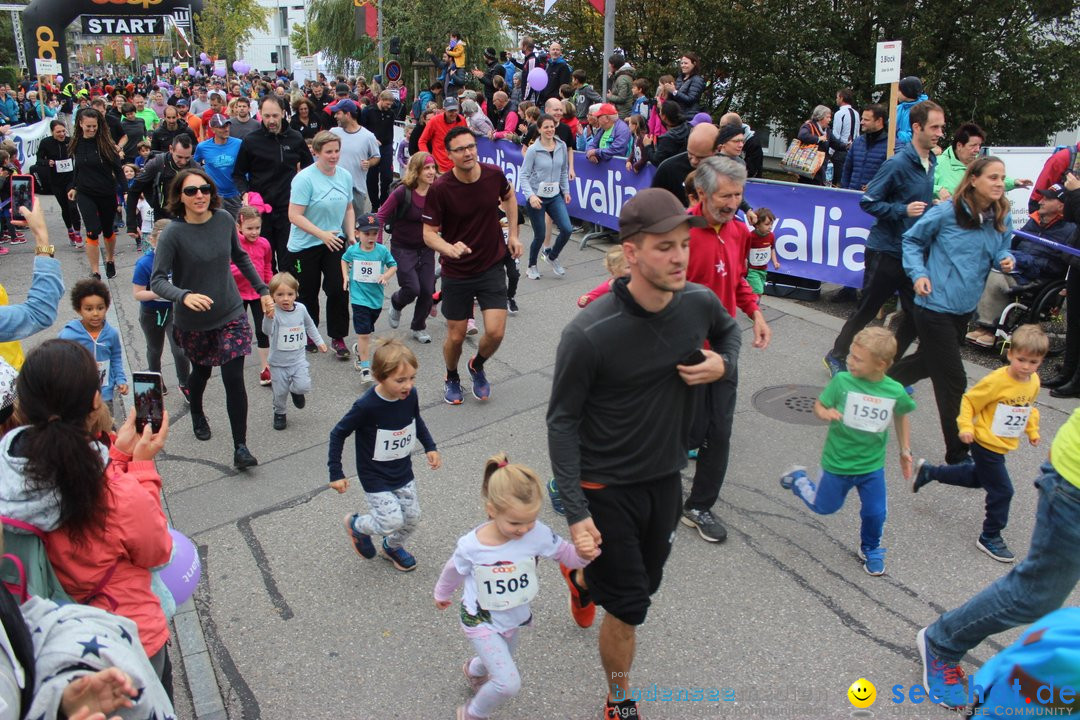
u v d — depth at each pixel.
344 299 7.15
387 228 8.19
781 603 3.91
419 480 5.11
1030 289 6.83
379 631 3.76
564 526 4.53
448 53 17.45
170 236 4.90
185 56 55.12
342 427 3.93
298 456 5.50
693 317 2.79
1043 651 1.72
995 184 4.48
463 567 3.06
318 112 15.10
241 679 3.46
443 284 5.89
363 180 9.85
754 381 6.48
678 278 2.57
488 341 5.92
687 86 11.13
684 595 3.98
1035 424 4.13
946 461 4.96
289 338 5.69
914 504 4.78
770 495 4.89
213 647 3.67
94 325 5.08
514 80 15.94
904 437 4.10
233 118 10.00
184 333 5.18
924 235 4.79
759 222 6.15
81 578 2.30
